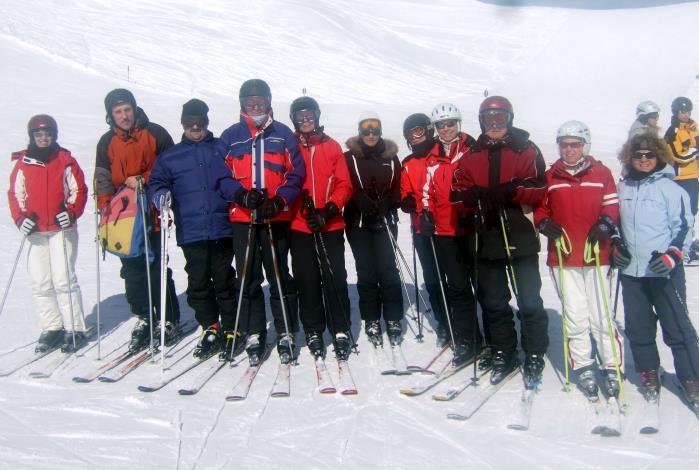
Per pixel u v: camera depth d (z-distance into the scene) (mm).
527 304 4508
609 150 17750
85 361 5086
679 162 7043
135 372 4891
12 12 36031
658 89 31562
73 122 17141
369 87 34875
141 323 5352
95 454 3736
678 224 4070
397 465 3621
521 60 41094
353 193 5160
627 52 37688
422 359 5078
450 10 50406
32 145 5211
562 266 4305
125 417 4176
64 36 34531
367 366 4945
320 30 41000
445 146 5004
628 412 4141
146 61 33844
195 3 42844
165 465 3625
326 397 4441
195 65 34531
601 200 4234
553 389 4508
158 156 5027
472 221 4555
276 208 4570
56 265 5188
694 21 40812
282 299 4848
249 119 4840
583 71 36125
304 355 5164
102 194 5207
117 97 5070
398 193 5262
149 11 41000
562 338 5414
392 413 4211
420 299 6566
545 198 4371
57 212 5164
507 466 3600
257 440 3891
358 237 5227
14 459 3672
